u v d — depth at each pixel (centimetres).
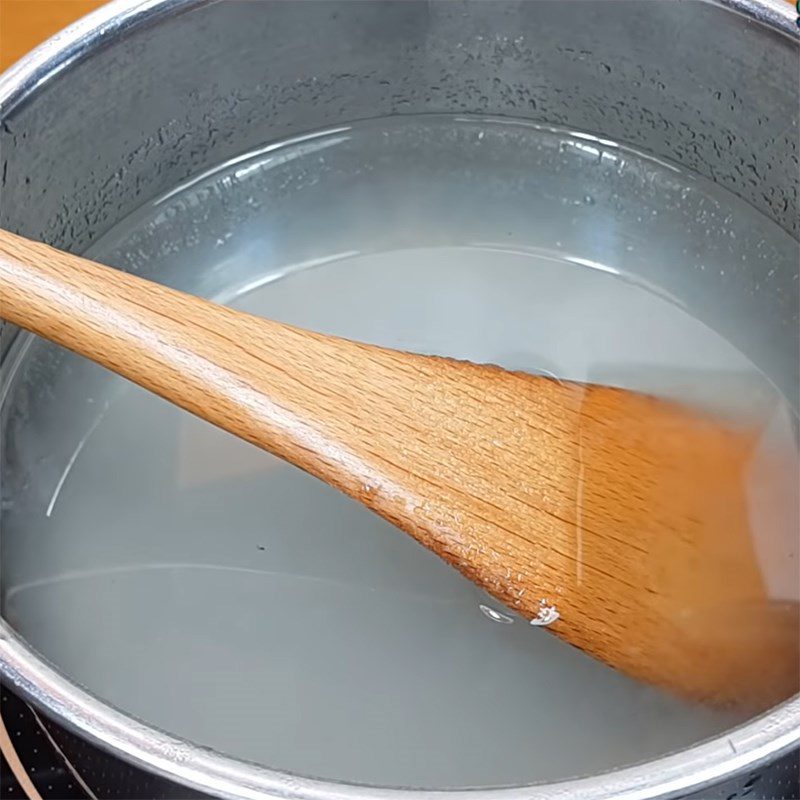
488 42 51
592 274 51
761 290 50
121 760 36
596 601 42
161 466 47
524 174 53
